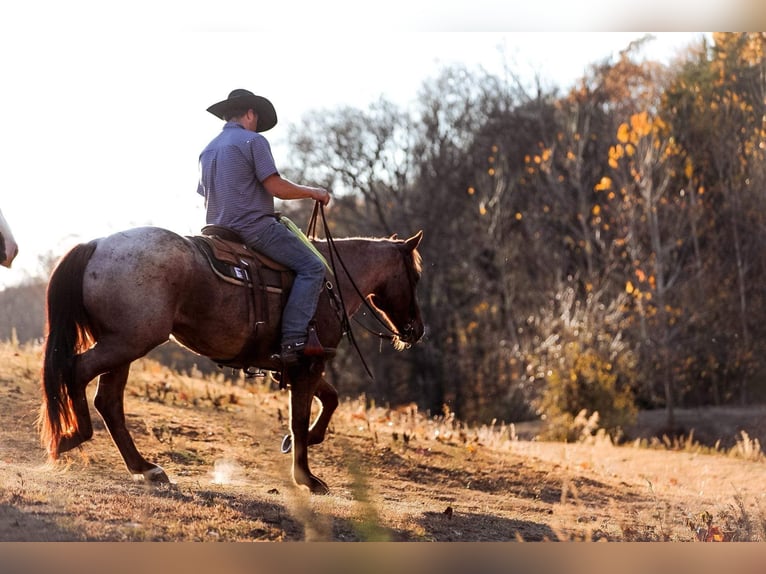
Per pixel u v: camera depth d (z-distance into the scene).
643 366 28.52
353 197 44.28
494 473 11.88
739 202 30.62
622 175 31.80
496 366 37.66
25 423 10.34
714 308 31.19
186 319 7.95
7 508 6.55
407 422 15.38
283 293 8.55
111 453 9.52
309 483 8.67
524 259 37.34
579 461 15.71
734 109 30.62
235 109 8.82
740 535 8.88
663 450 20.50
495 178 39.31
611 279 31.17
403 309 9.98
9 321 34.62
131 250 7.57
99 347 7.50
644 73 37.03
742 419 27.05
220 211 8.51
